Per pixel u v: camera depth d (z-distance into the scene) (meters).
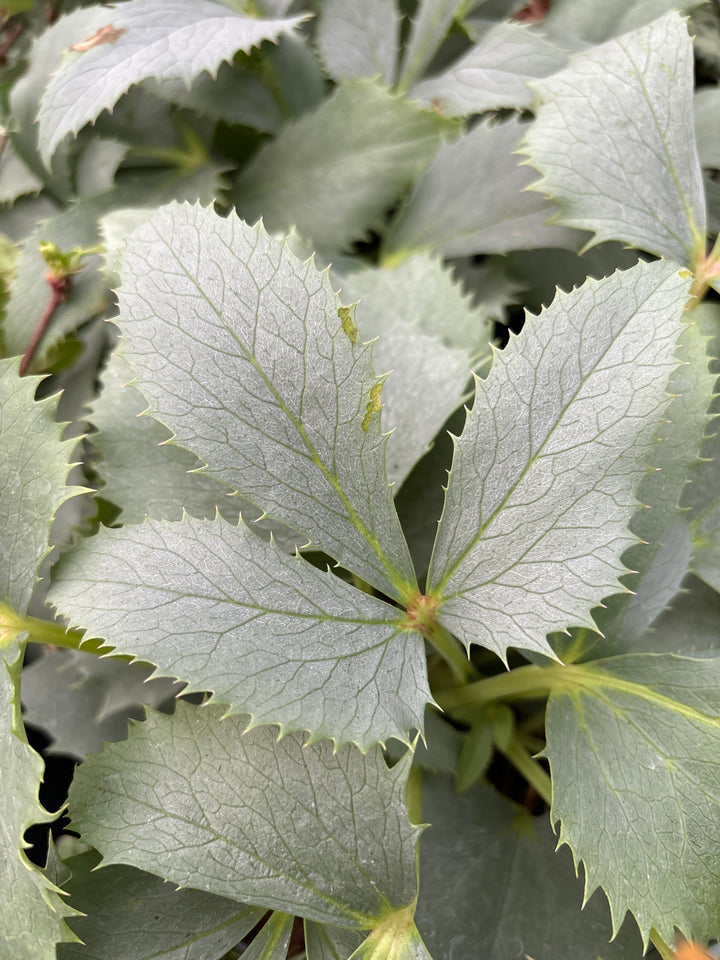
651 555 0.27
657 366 0.23
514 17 0.39
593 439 0.24
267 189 0.36
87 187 0.38
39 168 0.38
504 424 0.24
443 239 0.35
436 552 0.25
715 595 0.30
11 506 0.26
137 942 0.26
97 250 0.34
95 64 0.32
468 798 0.30
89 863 0.26
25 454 0.25
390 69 0.37
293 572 0.24
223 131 0.38
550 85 0.30
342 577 0.30
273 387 0.25
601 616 0.27
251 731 0.25
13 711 0.23
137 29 0.32
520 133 0.34
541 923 0.28
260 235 0.25
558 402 0.24
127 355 0.24
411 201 0.35
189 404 0.24
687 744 0.25
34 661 0.40
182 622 0.23
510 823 0.30
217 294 0.25
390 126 0.35
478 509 0.25
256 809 0.24
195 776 0.25
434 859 0.29
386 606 0.25
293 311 0.25
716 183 0.34
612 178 0.29
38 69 0.36
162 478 0.28
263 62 0.36
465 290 0.35
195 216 0.25
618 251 0.33
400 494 0.30
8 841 0.23
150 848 0.24
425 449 0.29
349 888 0.24
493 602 0.24
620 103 0.30
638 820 0.24
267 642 0.23
